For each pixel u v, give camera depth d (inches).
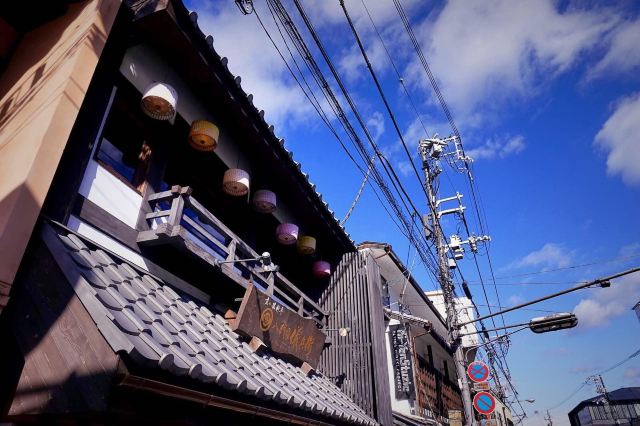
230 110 295.1
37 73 215.0
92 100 215.0
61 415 139.1
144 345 144.5
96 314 140.6
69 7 238.5
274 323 295.0
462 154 625.0
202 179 314.8
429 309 831.1
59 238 173.3
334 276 477.1
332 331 442.0
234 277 276.4
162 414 151.6
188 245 236.5
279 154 342.0
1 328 158.6
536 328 496.7
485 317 511.8
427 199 609.6
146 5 234.1
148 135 263.9
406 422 537.6
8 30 243.3
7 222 154.7
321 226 440.1
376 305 460.1
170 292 237.3
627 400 2290.8
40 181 169.6
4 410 152.5
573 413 2864.2
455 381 981.2
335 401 319.9
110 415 132.0
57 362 139.9
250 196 365.7
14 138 191.3
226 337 252.2
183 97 273.3
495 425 653.3
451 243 677.9
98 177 218.7
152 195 249.6
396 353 642.8
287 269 443.8
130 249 229.5
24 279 163.5
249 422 207.9
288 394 230.7
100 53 209.6
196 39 249.8
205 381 165.8
